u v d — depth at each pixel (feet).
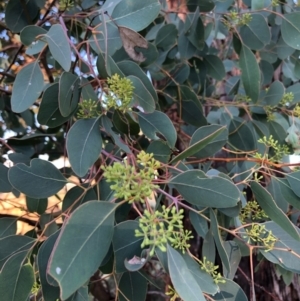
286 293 1.92
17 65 2.30
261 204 1.01
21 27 1.49
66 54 0.98
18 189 1.05
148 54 1.45
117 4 1.13
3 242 0.99
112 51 1.22
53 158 2.05
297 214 1.48
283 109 1.65
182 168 1.07
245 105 1.72
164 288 2.13
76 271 0.72
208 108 2.20
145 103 1.11
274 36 1.94
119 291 1.06
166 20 1.93
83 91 1.18
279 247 1.06
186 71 1.77
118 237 0.92
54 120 1.15
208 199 0.93
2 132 2.18
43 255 0.92
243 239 1.12
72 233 0.74
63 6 1.40
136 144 1.43
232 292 0.98
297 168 1.31
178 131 1.86
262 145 1.65
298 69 1.91
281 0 1.85
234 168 1.58
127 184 0.76
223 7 1.78
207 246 1.09
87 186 1.11
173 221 0.74
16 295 0.89
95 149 1.00
